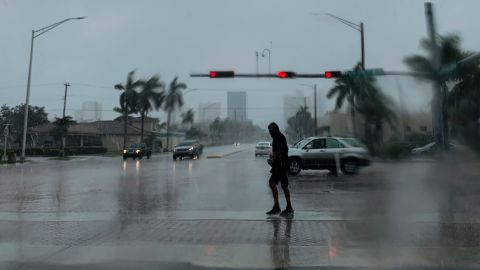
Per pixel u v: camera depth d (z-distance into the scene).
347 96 44.75
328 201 10.41
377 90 27.25
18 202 10.81
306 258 5.69
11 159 31.75
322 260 5.61
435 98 20.92
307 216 8.50
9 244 6.52
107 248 6.26
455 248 6.14
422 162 23.31
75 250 6.17
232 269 5.30
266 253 5.93
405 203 10.01
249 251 6.04
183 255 5.88
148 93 54.97
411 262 5.52
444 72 20.77
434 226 7.52
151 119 74.81
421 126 24.95
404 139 25.55
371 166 20.67
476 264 5.45
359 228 7.40
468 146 18.17
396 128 25.80
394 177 15.81
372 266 5.37
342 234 6.96
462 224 7.68
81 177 17.92
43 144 58.50
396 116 25.69
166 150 64.38
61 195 12.10
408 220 8.04
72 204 10.41
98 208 9.79
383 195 11.35
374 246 6.25
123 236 6.99
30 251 6.14
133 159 37.06
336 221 7.99
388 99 26.12
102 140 63.53
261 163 27.14
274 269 5.29
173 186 14.06
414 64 21.69
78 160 36.72
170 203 10.44
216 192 12.44
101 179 16.84
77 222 8.16
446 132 20.64
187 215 8.77
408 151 25.25
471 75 23.20
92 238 6.88
